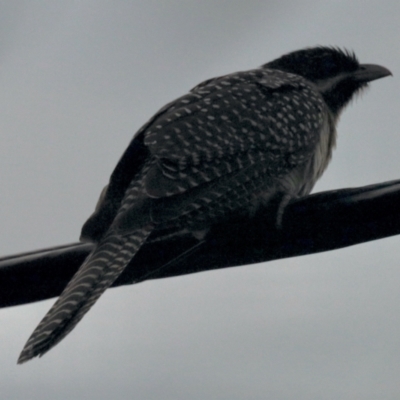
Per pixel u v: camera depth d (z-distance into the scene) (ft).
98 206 28.58
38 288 27.35
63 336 24.31
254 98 31.42
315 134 33.27
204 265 28.25
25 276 27.12
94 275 25.66
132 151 29.19
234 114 30.37
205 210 27.91
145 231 27.04
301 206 27.12
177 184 27.58
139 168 29.12
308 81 38.60
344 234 27.07
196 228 27.94
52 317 24.41
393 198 26.21
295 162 31.89
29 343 23.79
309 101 33.47
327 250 27.50
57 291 27.45
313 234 27.22
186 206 27.32
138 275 28.14
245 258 28.02
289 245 27.71
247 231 27.68
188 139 28.78
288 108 32.12
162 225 27.73
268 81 33.04
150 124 30.04
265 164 30.27
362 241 27.14
